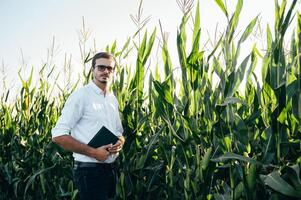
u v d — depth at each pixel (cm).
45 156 382
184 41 266
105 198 260
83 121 260
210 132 247
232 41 249
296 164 212
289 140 221
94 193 256
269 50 238
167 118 264
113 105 278
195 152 267
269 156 215
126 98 318
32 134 417
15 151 438
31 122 437
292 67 224
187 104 257
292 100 214
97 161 257
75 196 335
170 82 277
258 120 243
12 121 463
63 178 371
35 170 405
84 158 258
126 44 325
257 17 236
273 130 216
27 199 416
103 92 270
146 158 279
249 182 218
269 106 235
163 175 295
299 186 200
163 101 264
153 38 299
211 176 240
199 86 255
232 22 239
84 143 257
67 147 246
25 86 440
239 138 228
